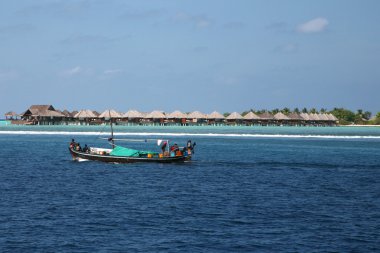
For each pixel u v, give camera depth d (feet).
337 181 272.92
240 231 159.02
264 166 345.31
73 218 173.58
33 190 233.14
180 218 175.11
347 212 188.85
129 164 343.87
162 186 247.70
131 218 174.40
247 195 223.92
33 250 138.62
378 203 208.23
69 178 275.80
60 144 597.52
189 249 140.67
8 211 184.24
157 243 145.59
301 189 243.60
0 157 409.08
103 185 250.16
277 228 163.43
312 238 152.25
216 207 195.11
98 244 144.15
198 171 310.86
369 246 145.07
